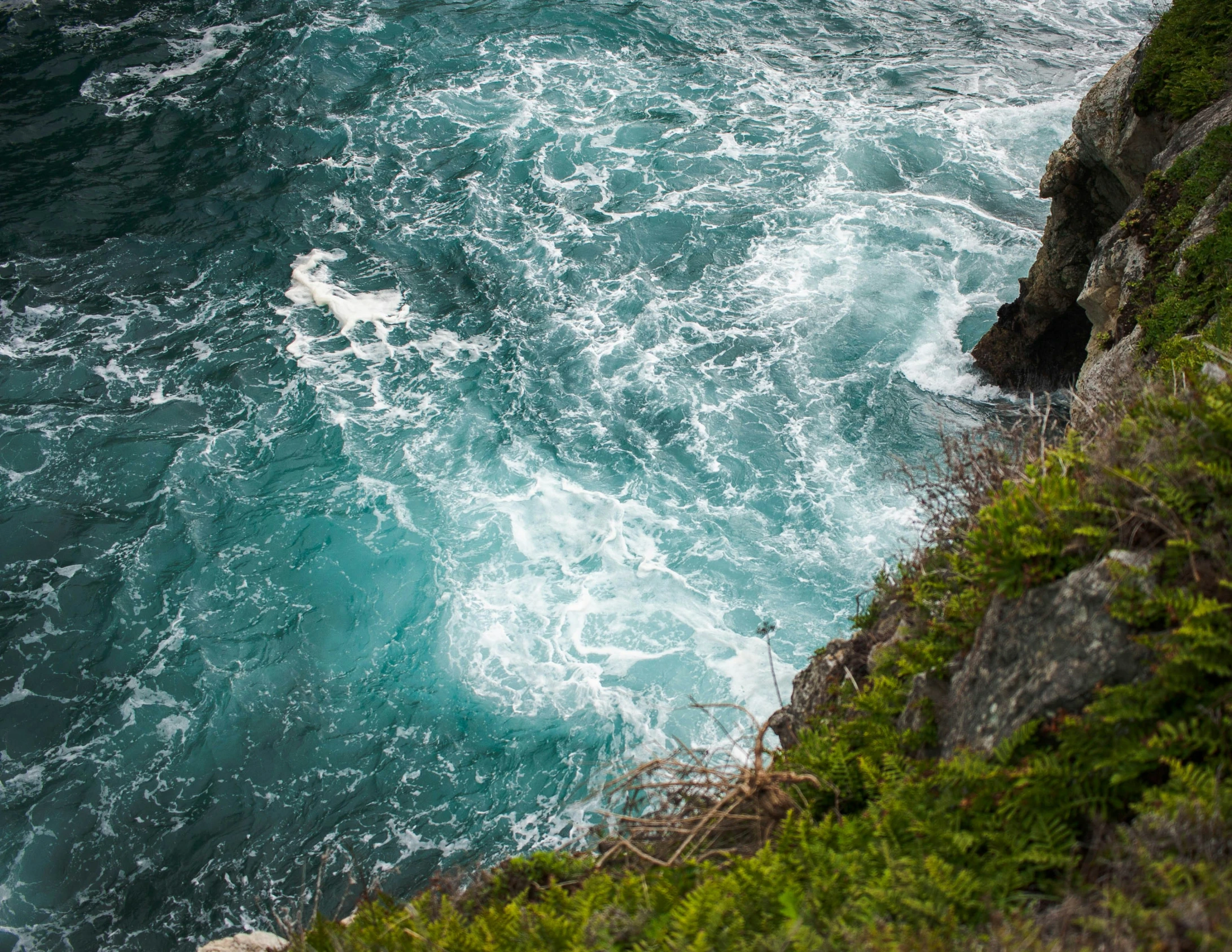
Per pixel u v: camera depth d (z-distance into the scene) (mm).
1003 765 5223
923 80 35750
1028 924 4301
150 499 22625
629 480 22969
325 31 36938
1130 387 8141
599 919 5406
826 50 37594
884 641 7809
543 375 25500
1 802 17641
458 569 21234
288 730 18641
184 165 31859
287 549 21625
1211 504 5379
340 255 29078
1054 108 34375
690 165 32125
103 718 18891
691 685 18969
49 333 26531
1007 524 5938
